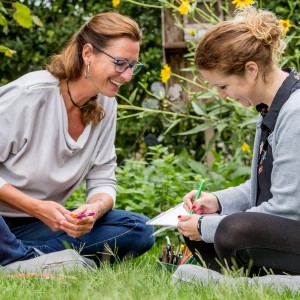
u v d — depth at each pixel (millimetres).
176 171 6266
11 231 4051
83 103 3922
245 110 6023
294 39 7250
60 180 3934
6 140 3834
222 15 7391
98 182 4137
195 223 3361
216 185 5691
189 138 8125
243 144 6086
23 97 3822
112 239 4043
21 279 3320
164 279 3223
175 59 7625
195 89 7480
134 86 8734
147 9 8750
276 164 3225
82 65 3818
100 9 8844
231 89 3332
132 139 8750
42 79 3867
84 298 2758
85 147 4027
